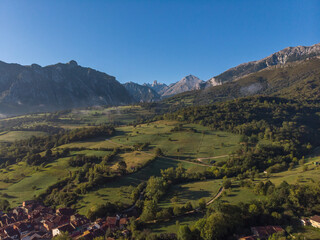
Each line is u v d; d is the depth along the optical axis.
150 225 82.06
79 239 75.00
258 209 75.94
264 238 64.31
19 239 88.25
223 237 67.44
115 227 83.69
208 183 116.00
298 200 75.94
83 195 113.75
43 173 147.00
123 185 119.94
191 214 85.44
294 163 144.88
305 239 59.81
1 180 144.25
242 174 126.88
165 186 112.31
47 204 114.81
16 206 114.06
